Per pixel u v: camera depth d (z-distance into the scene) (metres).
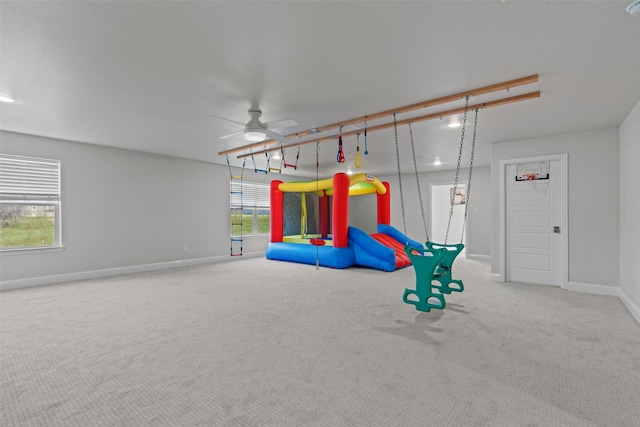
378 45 2.40
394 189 9.80
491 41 2.34
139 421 1.73
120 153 6.06
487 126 4.45
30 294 4.51
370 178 7.47
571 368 2.32
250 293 4.56
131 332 3.04
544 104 3.58
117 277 5.75
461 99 3.41
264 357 2.51
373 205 10.91
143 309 3.79
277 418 1.75
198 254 7.35
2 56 2.53
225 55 2.54
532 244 5.14
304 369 2.31
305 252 7.26
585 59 2.60
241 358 2.49
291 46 2.41
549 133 4.79
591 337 2.90
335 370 2.29
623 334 2.97
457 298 4.27
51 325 3.24
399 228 9.70
